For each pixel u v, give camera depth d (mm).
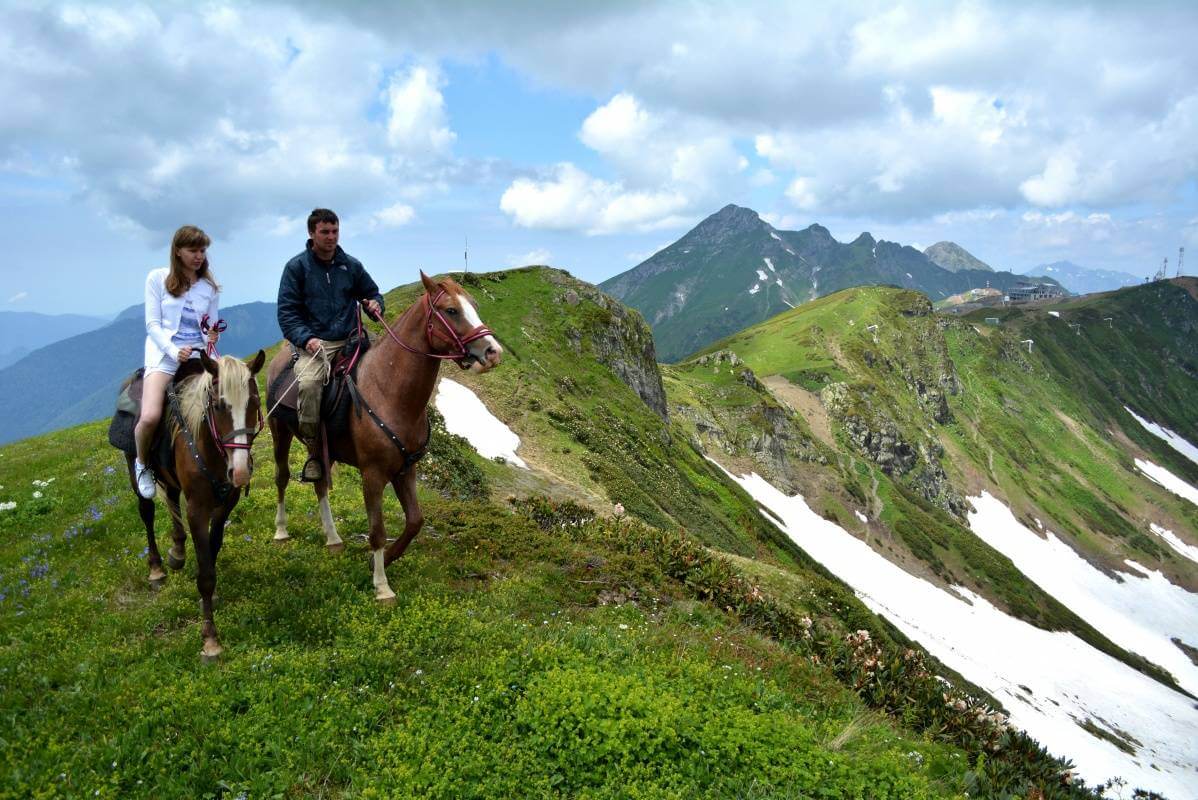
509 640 8133
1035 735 61375
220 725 6270
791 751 6812
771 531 76938
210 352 8062
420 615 8391
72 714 6418
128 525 11625
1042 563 150250
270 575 9312
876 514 123688
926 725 9961
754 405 125250
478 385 47969
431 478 17328
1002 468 180750
